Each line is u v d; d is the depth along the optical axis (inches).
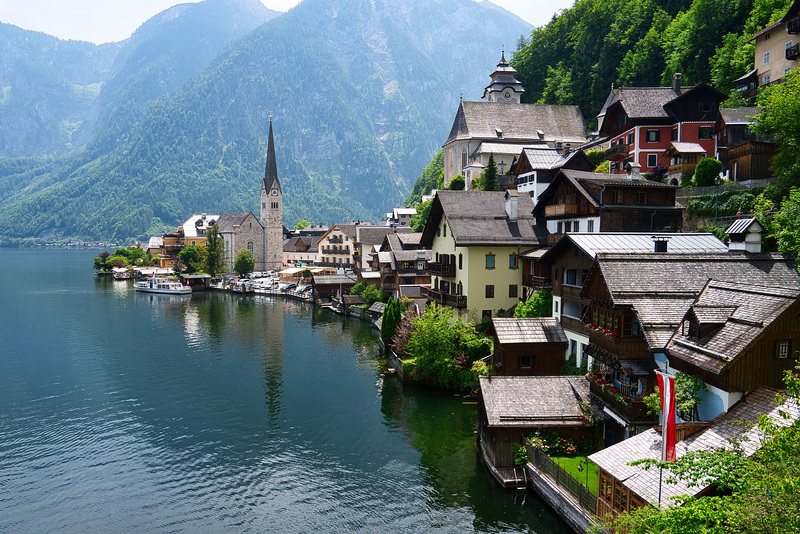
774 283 1248.8
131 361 2674.7
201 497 1392.7
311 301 4717.0
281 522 1273.4
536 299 2001.7
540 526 1185.4
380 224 6850.4
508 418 1325.0
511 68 6072.8
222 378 2378.2
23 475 1521.9
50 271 7859.3
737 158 2231.8
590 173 2197.3
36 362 2659.9
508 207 2358.5
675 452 893.8
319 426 1823.3
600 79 5064.0
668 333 1143.0
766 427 741.3
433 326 2101.4
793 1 2586.1
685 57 3949.3
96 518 1305.4
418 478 1433.3
